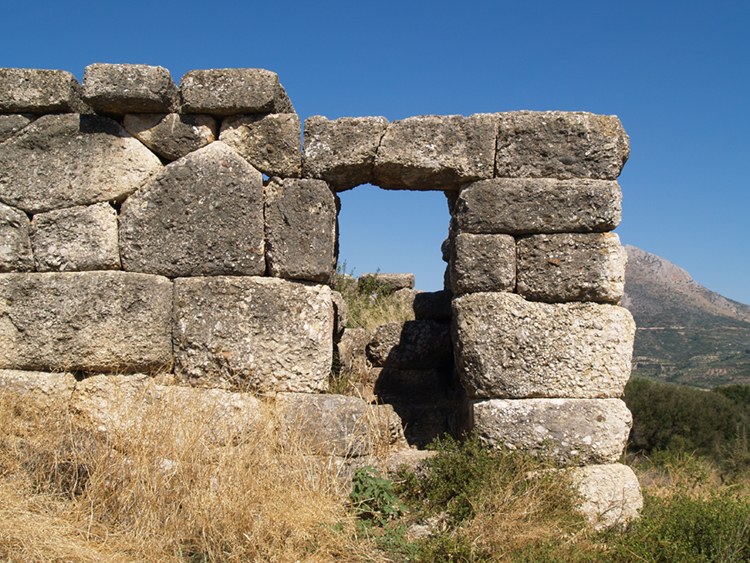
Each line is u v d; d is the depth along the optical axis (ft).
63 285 18.76
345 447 18.40
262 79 19.04
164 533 15.28
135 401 18.28
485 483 16.96
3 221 19.11
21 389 18.61
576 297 18.83
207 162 19.04
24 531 14.32
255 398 18.54
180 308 18.84
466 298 18.97
